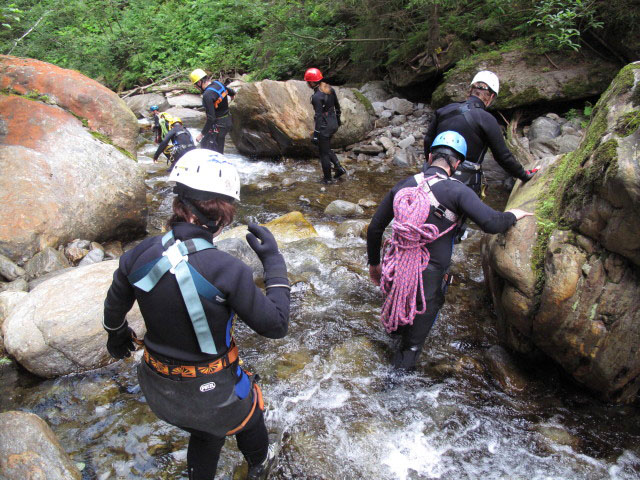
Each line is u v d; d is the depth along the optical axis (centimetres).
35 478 207
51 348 293
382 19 905
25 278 387
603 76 677
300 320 350
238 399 175
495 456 242
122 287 169
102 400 279
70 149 463
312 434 254
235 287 157
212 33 1380
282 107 723
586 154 259
